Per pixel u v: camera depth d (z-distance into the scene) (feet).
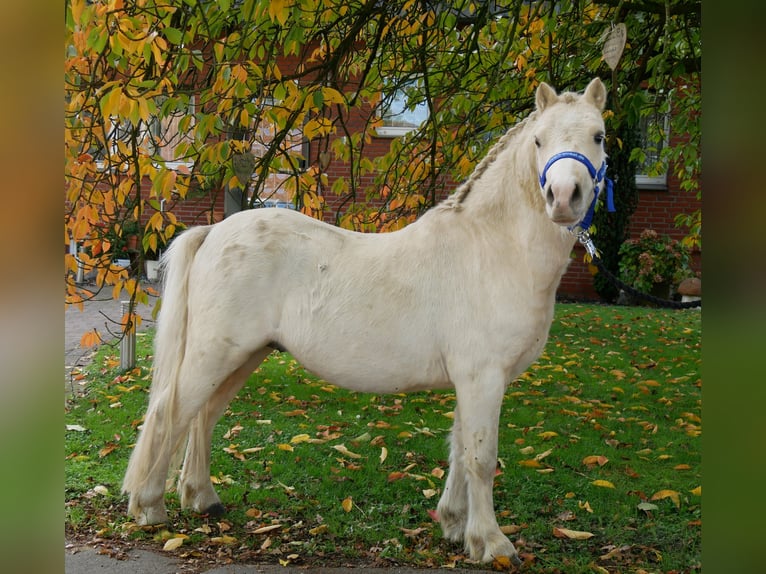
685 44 20.06
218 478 13.20
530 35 16.76
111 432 15.69
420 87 18.43
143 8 11.16
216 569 9.58
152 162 13.28
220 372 10.48
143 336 27.07
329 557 10.18
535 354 10.21
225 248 10.51
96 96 11.58
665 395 19.16
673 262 33.94
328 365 10.28
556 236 9.53
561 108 9.10
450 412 17.79
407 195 16.34
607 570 9.93
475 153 17.95
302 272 10.41
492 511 10.08
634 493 12.68
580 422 16.80
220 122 13.84
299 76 15.12
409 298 10.09
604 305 35.14
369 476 13.50
